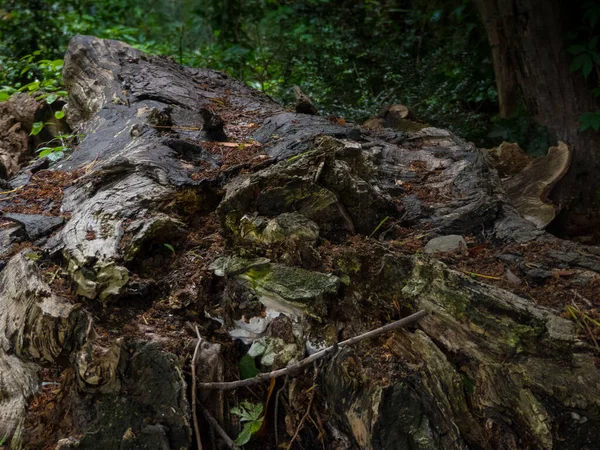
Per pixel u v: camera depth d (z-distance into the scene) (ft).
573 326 4.42
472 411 4.24
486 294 4.51
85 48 9.43
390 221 5.68
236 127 7.53
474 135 11.24
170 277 4.94
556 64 10.22
